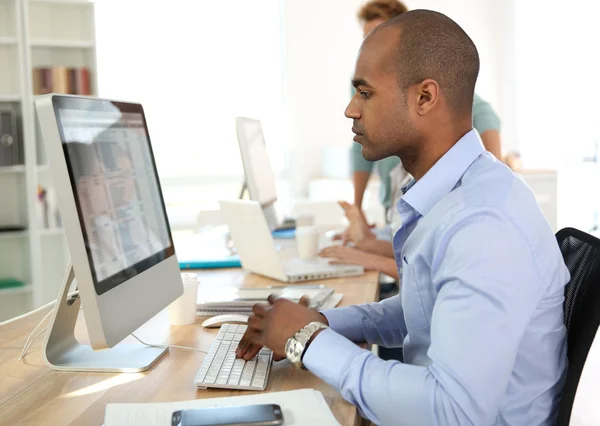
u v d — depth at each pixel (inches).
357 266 92.7
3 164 190.9
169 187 252.4
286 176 266.5
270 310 50.8
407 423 42.8
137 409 45.0
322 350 47.2
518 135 271.4
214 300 73.4
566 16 266.7
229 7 253.4
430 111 48.9
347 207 106.0
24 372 55.3
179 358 58.0
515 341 42.5
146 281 57.8
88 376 54.0
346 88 262.1
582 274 52.6
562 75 268.8
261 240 88.3
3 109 192.2
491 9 267.4
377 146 50.4
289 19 258.7
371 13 123.5
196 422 41.1
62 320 57.6
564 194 267.1
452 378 41.4
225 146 256.8
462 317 42.0
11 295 196.9
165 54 248.7
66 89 201.6
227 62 255.3
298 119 262.8
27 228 197.6
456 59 48.2
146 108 248.8
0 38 189.6
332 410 46.3
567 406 45.4
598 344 136.1
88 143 52.1
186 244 117.6
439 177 49.7
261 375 51.6
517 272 43.0
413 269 49.4
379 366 45.1
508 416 47.3
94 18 206.4
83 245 48.3
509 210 44.5
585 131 269.3
